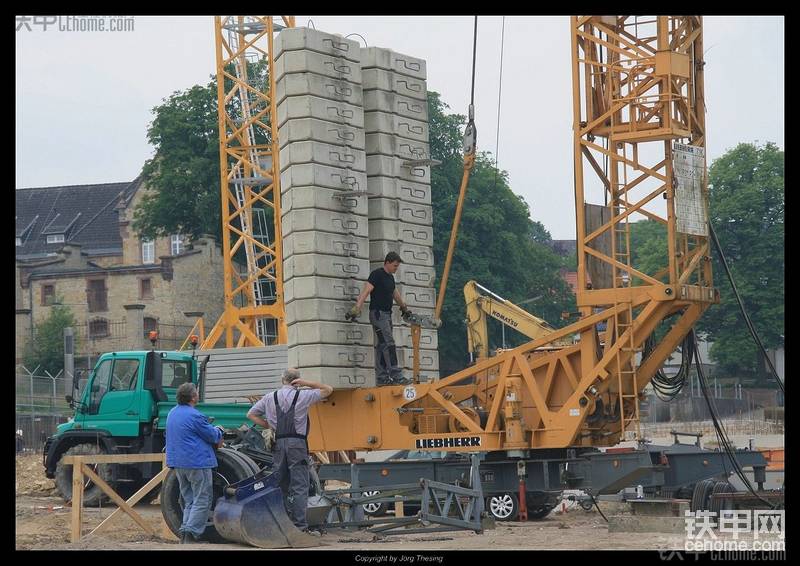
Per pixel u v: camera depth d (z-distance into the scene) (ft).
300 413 56.75
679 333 74.28
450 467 76.84
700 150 75.20
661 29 73.97
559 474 75.56
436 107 232.73
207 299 243.40
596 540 58.65
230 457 59.06
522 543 57.16
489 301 100.37
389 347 76.59
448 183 224.53
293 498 56.29
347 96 77.30
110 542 57.82
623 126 74.08
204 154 230.48
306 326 74.33
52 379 164.45
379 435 76.74
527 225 242.17
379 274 75.82
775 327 254.06
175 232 238.89
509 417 74.74
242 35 162.81
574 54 75.72
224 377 118.83
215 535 58.08
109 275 246.68
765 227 260.42
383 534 60.80
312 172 74.84
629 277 75.66
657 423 195.00
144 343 237.66
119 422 90.33
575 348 74.74
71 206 343.26
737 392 225.97
